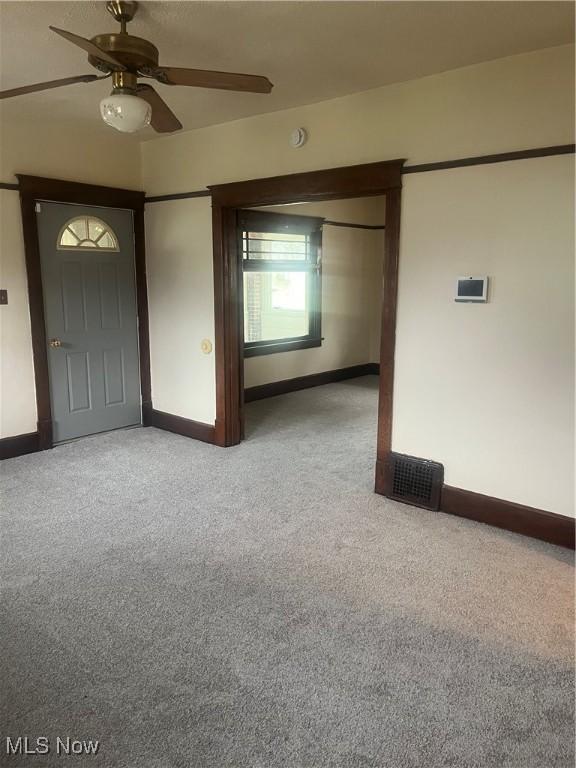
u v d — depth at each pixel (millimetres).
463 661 2176
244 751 1781
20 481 3930
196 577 2750
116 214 4844
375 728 1870
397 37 2678
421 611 2486
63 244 4523
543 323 2971
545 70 2809
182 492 3768
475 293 3146
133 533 3191
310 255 6852
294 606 2521
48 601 2541
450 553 2982
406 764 1739
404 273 3432
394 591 2637
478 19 2498
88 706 1954
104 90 3488
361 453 4582
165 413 5184
